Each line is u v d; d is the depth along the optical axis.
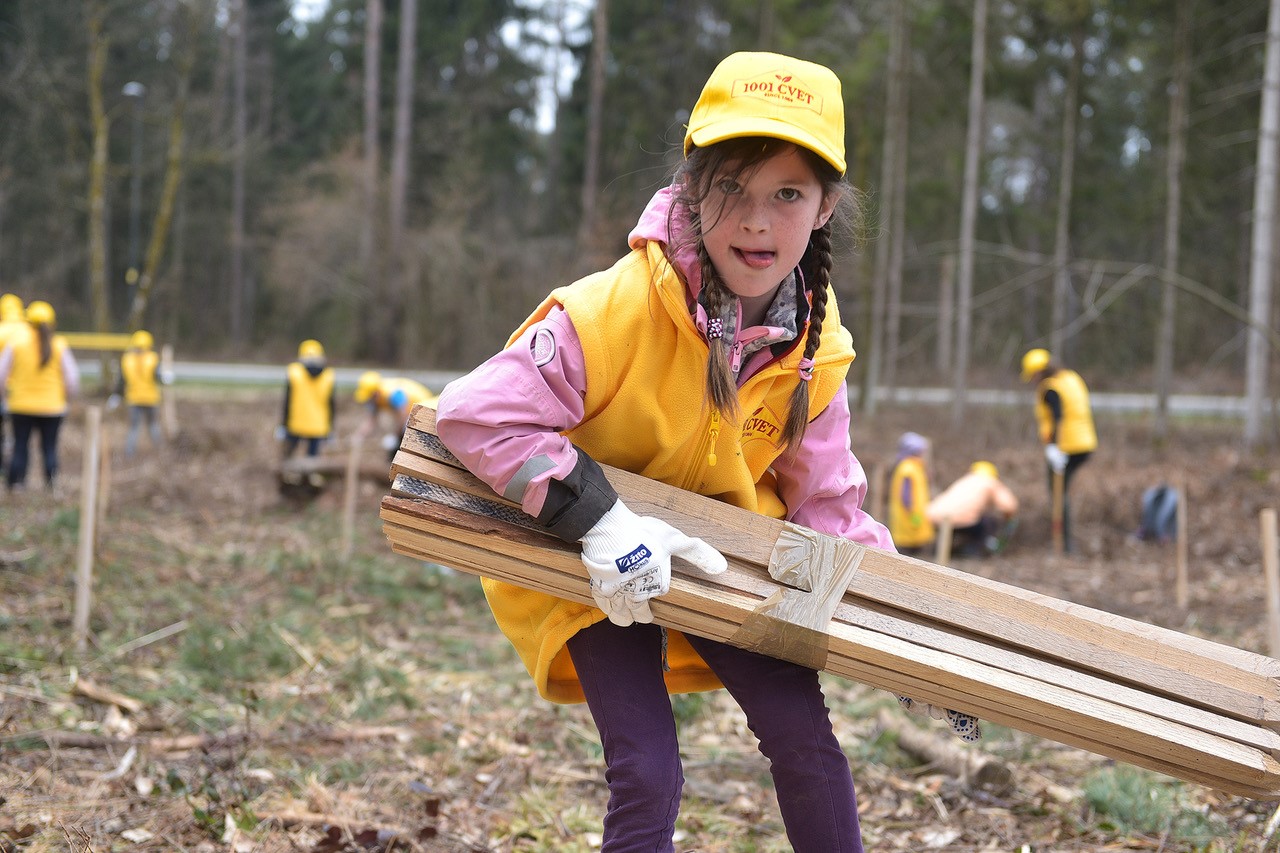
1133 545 10.16
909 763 4.20
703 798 3.79
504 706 4.85
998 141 29.84
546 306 2.11
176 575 7.03
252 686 4.82
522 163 43.88
